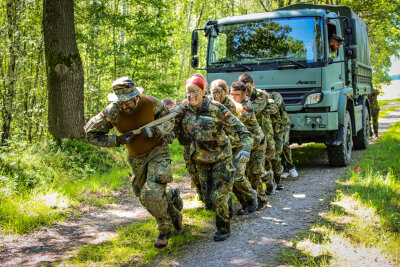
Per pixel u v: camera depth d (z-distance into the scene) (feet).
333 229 13.96
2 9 36.91
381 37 76.38
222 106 13.30
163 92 44.98
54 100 28.73
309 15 24.58
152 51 41.55
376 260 11.10
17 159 22.58
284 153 23.17
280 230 14.48
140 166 12.85
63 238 14.82
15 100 37.32
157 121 12.36
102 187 22.52
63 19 28.45
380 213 15.17
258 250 12.65
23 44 35.40
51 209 18.01
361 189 18.90
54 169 24.09
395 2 64.34
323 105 23.89
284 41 24.84
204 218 16.31
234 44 26.02
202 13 80.38
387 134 41.55
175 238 13.88
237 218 16.33
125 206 19.29
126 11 45.39
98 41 50.60
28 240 14.58
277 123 20.92
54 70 28.63
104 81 46.42
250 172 17.21
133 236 14.53
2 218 16.51
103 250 13.23
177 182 24.35
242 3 86.99
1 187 19.43
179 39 71.31
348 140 27.84
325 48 23.97
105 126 12.30
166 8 44.42
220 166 13.46
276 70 24.62
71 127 28.86
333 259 11.24
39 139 39.91
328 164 28.12
